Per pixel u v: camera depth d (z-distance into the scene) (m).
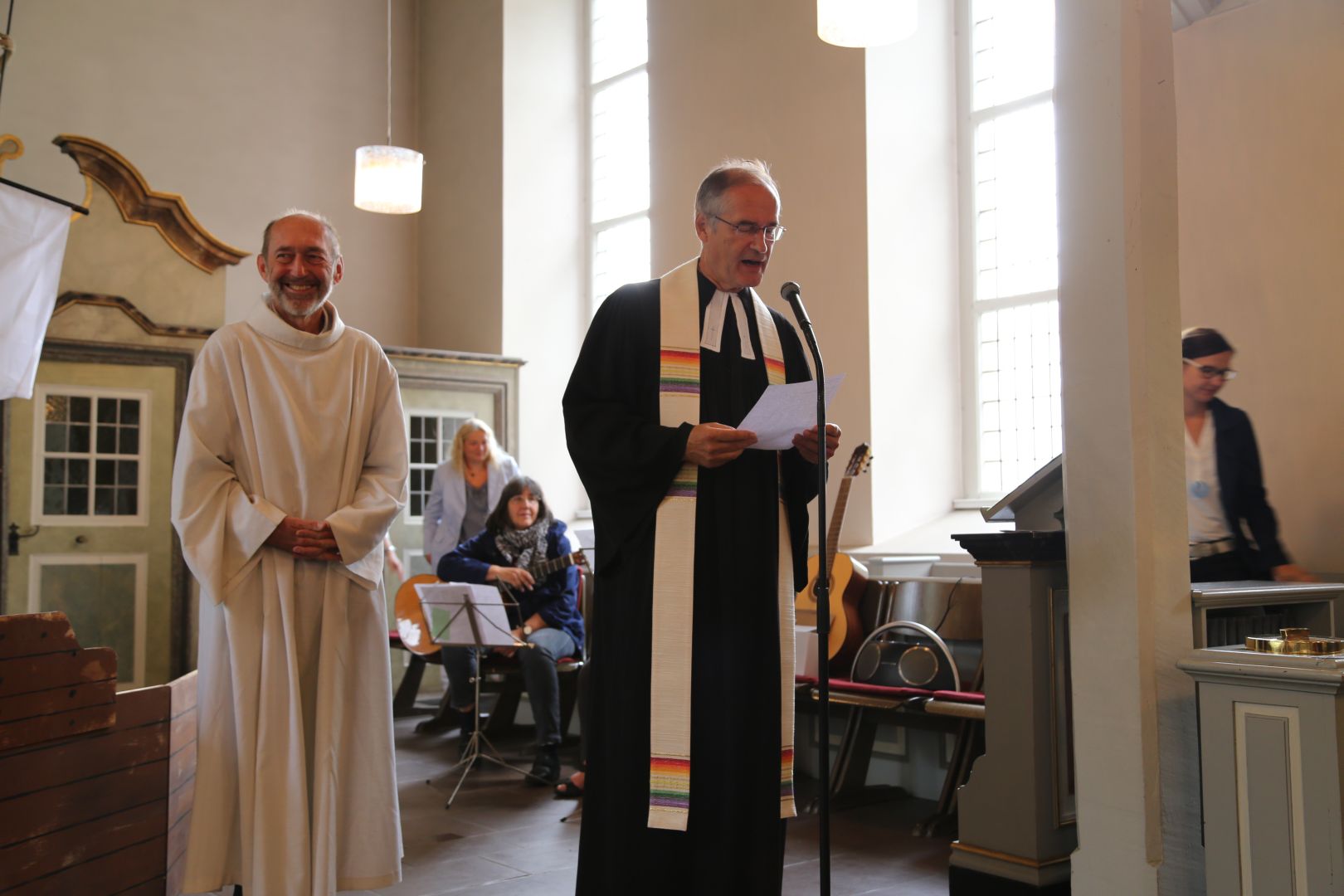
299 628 2.79
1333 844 2.15
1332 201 3.94
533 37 8.67
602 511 2.27
